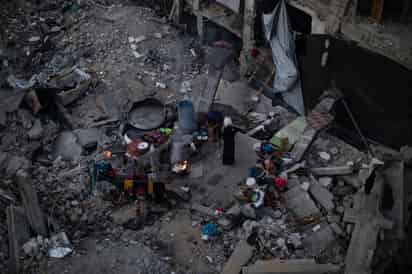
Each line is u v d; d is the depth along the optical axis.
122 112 16.02
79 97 16.34
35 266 11.37
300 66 15.53
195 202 13.42
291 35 15.29
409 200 12.34
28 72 17.34
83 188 13.51
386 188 12.40
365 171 13.42
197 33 19.31
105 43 18.17
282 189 13.41
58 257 11.63
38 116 15.62
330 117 14.95
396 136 14.12
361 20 13.79
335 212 12.95
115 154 14.60
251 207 12.79
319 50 14.76
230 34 18.77
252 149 14.84
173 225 12.83
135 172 13.90
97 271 11.45
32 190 12.88
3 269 11.12
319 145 14.84
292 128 15.16
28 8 19.89
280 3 15.01
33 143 14.76
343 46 14.14
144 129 15.27
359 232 11.72
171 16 19.47
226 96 16.73
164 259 11.96
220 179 14.04
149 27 18.88
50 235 12.12
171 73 17.47
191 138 14.83
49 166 14.30
